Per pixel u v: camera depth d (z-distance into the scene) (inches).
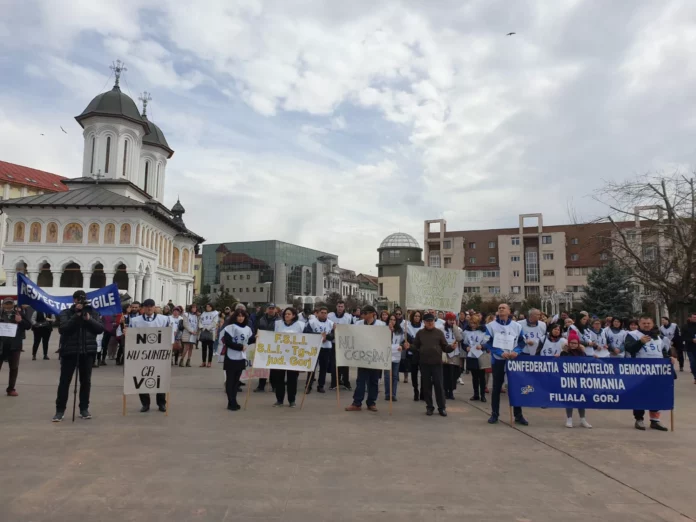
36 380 523.8
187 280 2743.6
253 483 218.7
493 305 2802.7
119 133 2319.1
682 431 345.1
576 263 3287.4
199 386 522.3
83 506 190.4
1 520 176.4
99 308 382.0
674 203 968.3
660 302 1186.6
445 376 486.9
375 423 352.2
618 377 357.1
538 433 331.9
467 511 191.8
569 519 185.9
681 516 190.5
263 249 4542.3
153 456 256.1
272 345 410.3
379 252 3489.2
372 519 182.9
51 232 1948.8
